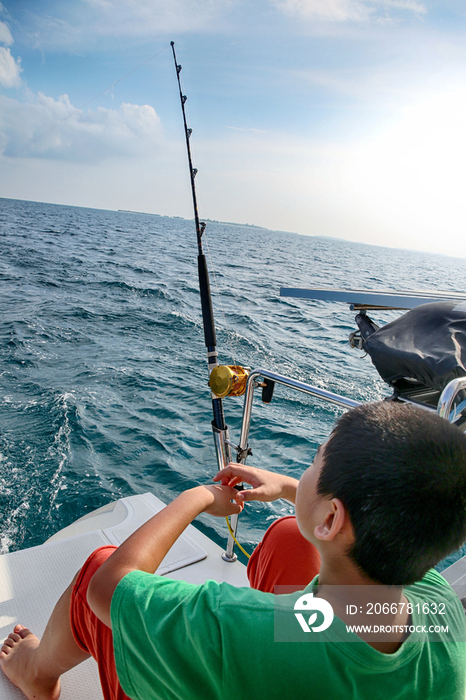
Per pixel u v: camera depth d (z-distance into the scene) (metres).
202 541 2.00
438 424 0.55
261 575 0.94
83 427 6.00
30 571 1.75
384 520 0.50
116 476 4.91
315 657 0.53
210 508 0.86
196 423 6.36
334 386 8.38
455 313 1.09
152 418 6.46
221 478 0.98
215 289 21.70
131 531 2.04
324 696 0.53
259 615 0.56
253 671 0.54
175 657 0.57
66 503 4.43
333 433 0.59
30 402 6.78
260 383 1.41
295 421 6.39
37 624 1.50
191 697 0.58
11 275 20.05
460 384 0.82
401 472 0.49
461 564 1.14
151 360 9.55
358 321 1.55
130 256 33.53
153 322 13.33
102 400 7.05
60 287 18.30
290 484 0.97
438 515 0.50
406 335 1.12
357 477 0.51
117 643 0.63
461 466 0.51
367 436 0.54
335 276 34.22
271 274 31.69
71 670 1.37
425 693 0.56
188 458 5.38
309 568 0.89
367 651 0.53
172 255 37.22
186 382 8.18
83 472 4.95
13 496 4.48
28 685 1.16
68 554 1.86
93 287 18.83
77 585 0.92
